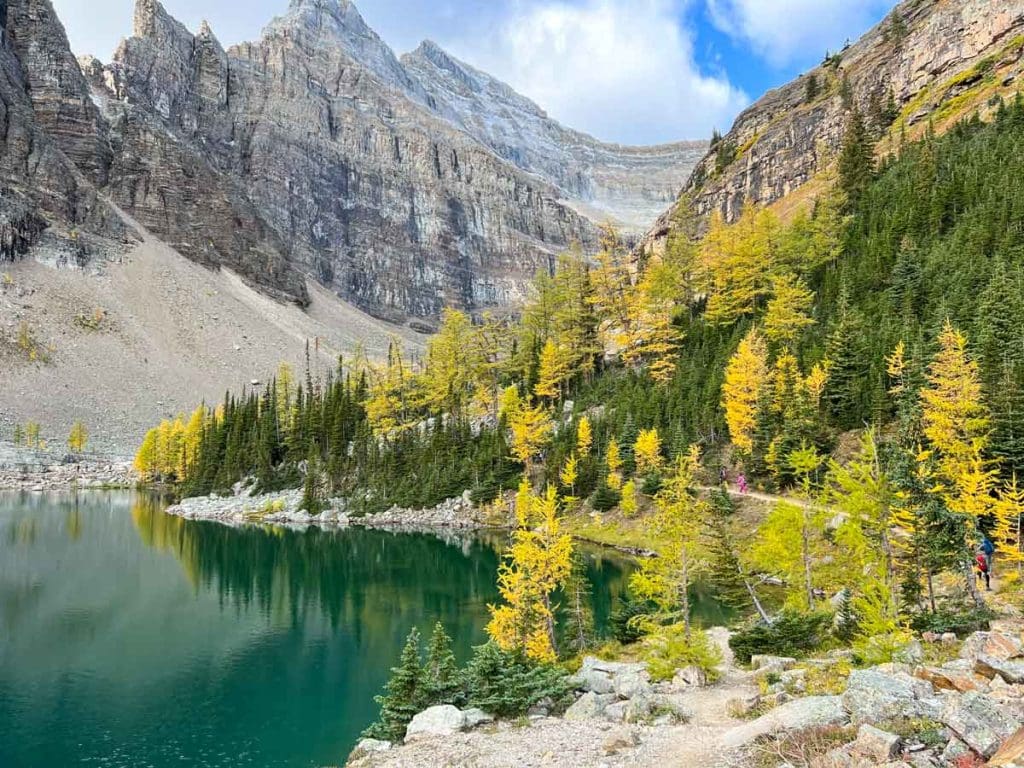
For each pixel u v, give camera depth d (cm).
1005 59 13125
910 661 2100
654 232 19562
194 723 3725
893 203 10375
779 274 10044
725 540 4134
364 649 4906
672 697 2462
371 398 13688
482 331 13000
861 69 17475
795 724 1597
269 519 10906
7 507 11525
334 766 3228
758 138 18462
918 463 3253
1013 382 5069
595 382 11206
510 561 7538
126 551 8212
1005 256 7475
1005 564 4291
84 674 4400
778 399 7338
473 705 2612
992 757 1119
